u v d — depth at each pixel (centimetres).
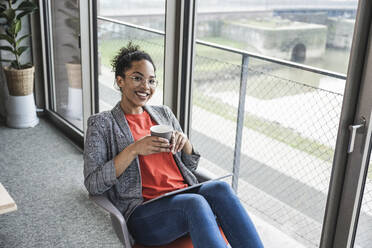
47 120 469
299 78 1044
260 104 628
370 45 179
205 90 796
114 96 380
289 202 396
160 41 338
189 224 169
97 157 181
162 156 197
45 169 352
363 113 188
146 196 188
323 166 441
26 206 296
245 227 175
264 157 469
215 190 183
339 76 267
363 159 193
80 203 302
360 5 173
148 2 533
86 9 337
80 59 373
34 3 444
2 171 346
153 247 183
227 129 538
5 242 255
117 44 364
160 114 208
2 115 464
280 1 1088
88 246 255
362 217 234
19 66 431
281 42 1104
